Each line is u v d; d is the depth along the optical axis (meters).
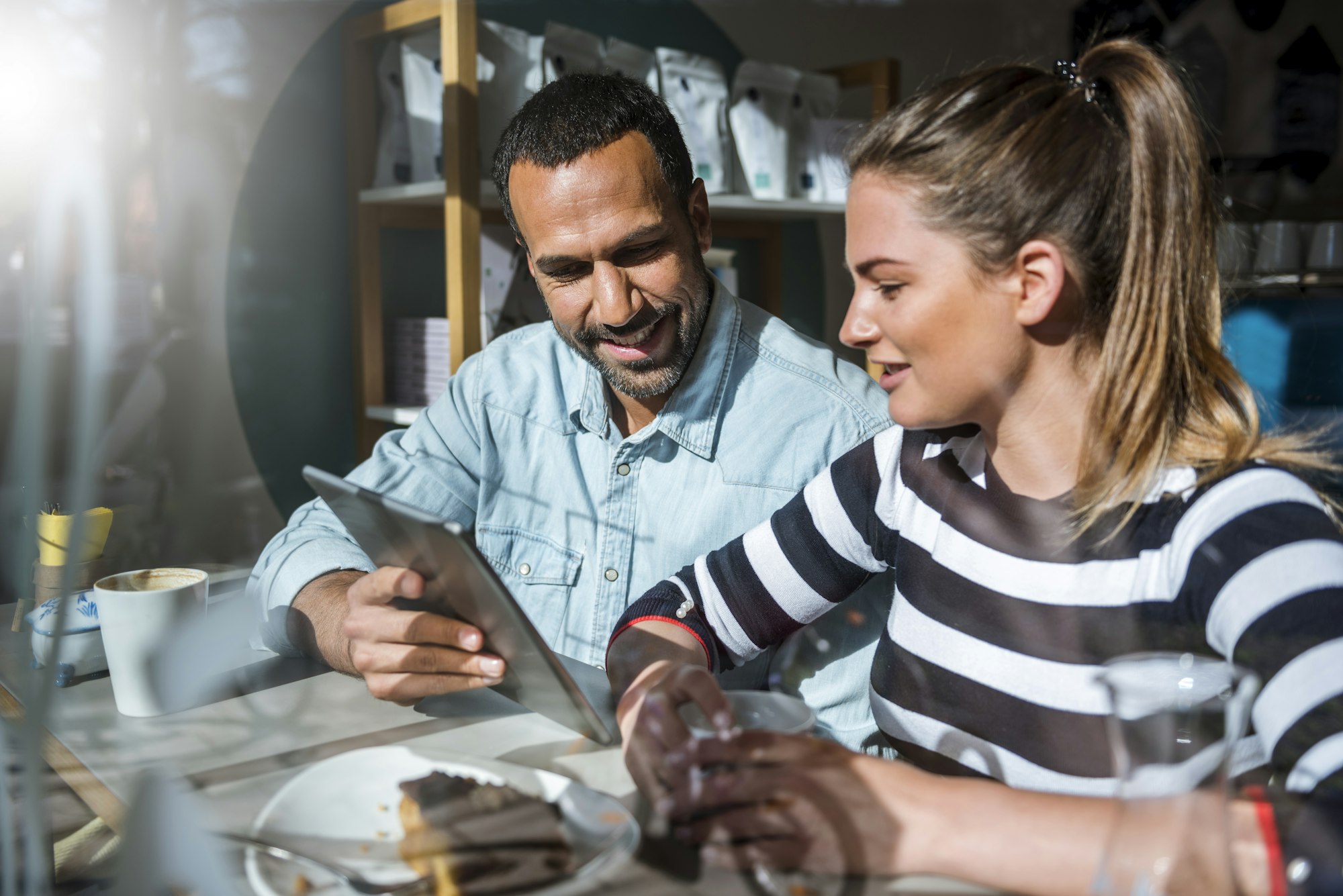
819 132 2.50
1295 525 0.68
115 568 1.00
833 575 0.99
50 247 0.63
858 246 0.79
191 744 0.77
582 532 1.25
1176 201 0.73
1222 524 0.71
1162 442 0.75
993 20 3.25
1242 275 2.42
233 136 2.06
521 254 2.01
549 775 0.67
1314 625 0.63
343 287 2.24
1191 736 0.44
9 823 0.65
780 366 1.20
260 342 2.13
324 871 0.58
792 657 1.08
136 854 0.62
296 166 2.15
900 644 0.90
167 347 2.01
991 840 0.57
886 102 2.62
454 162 1.90
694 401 1.17
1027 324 0.75
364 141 2.16
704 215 1.21
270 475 2.16
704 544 1.18
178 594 0.84
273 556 1.08
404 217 2.21
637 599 1.09
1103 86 0.76
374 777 0.68
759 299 2.79
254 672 0.94
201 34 2.00
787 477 1.17
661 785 0.65
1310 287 2.45
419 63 2.03
